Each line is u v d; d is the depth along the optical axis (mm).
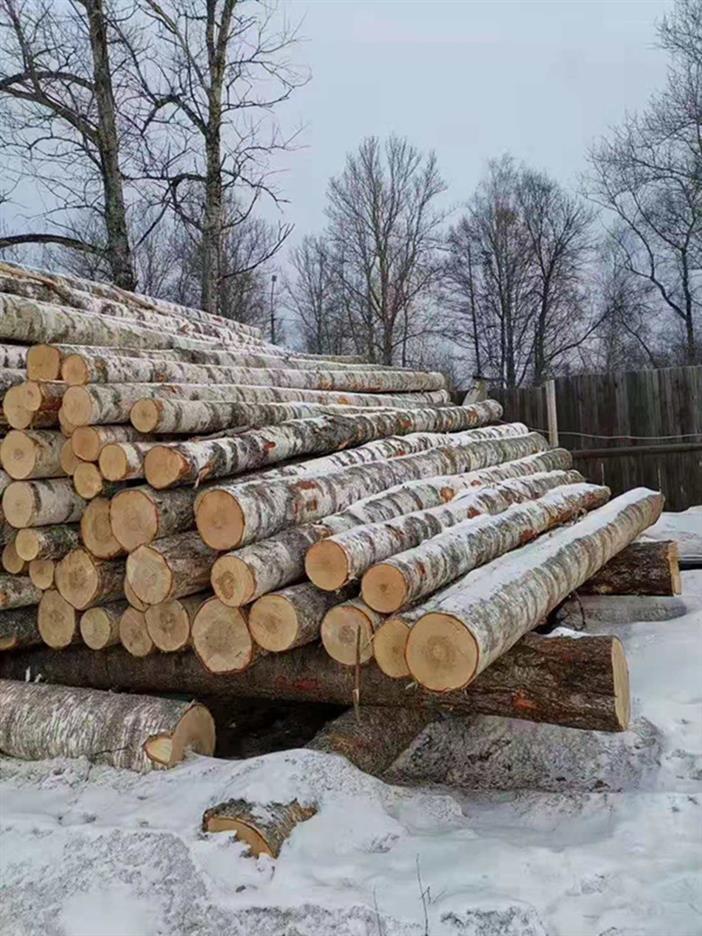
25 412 3717
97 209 11539
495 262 28047
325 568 3135
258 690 3654
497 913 2217
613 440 8836
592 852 2578
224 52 11102
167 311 7012
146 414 3623
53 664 4086
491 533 3898
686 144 20469
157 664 3826
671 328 24969
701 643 4461
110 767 3248
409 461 4602
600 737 3447
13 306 4281
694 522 7902
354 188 25453
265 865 2506
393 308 25094
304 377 6000
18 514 3688
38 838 2727
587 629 5137
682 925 2191
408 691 3326
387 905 2285
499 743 3568
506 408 9336
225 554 3203
